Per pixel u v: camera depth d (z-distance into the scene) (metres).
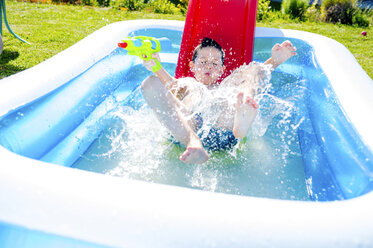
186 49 2.61
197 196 0.93
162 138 1.82
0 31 3.42
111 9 6.66
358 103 1.72
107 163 1.66
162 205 0.89
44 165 1.00
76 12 5.99
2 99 1.50
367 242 0.83
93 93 2.14
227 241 0.83
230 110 1.78
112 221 0.86
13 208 0.89
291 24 6.84
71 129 1.85
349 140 1.57
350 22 7.32
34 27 4.68
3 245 0.88
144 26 3.02
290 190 1.54
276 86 2.64
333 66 2.26
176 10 7.41
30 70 1.83
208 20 2.64
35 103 1.65
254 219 0.87
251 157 1.75
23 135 1.49
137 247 0.82
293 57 2.97
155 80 1.55
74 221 0.86
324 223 0.86
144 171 1.57
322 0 7.69
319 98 2.18
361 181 1.31
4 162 1.00
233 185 1.52
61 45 3.93
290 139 1.97
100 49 2.37
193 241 0.83
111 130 1.96
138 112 2.17
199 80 2.16
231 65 2.49
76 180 0.95
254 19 2.63
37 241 0.88
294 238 0.83
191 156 1.38
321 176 1.62
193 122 1.73
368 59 4.42
